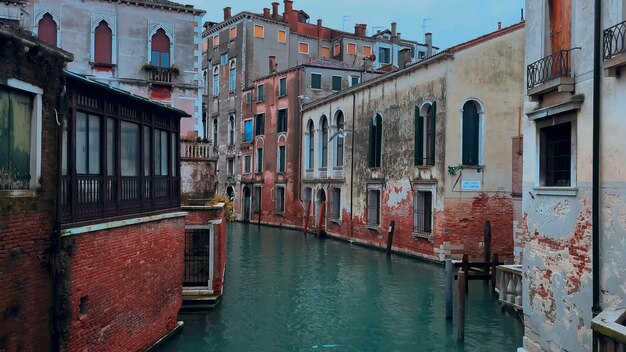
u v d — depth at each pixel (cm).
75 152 773
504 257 2084
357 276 1881
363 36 4778
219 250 1423
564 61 796
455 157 2058
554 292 832
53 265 711
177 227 1151
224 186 4453
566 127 830
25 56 654
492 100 2091
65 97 732
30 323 675
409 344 1162
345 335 1222
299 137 3553
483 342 1162
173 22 1970
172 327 1143
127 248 917
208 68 4712
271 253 2439
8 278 634
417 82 2255
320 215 3117
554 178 865
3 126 627
